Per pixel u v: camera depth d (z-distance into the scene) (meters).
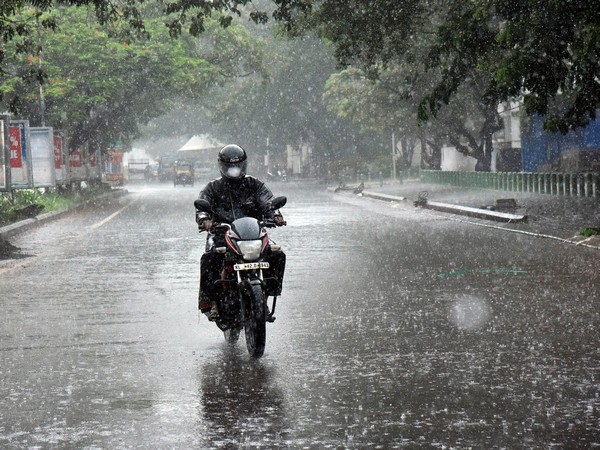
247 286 10.98
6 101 58.22
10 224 35.53
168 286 18.14
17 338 12.71
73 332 13.11
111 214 46.69
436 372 10.04
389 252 23.91
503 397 8.88
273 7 107.19
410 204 47.53
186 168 111.50
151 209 51.28
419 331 12.57
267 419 8.28
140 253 25.25
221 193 11.89
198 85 69.25
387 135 90.25
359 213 42.41
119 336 12.73
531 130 64.81
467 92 64.12
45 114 60.66
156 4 64.81
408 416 8.28
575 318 13.33
